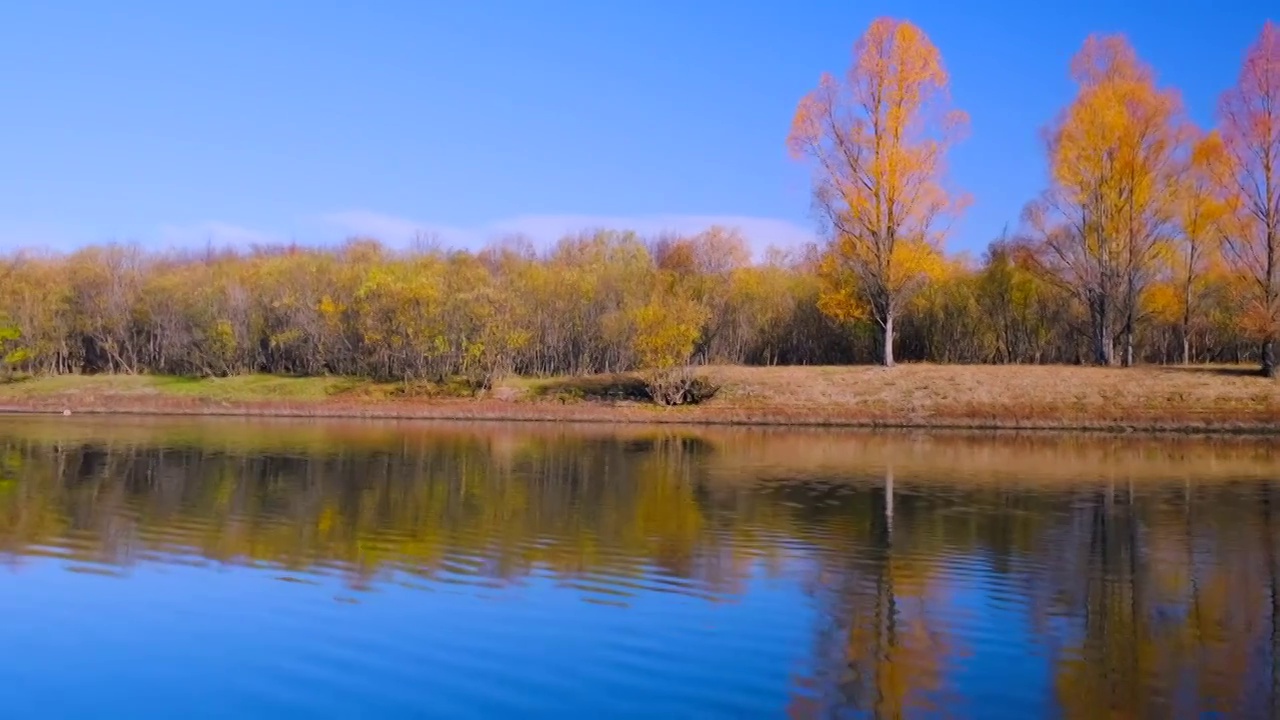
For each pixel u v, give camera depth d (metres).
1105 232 51.12
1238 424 41.38
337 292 65.50
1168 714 10.54
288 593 14.84
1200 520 21.12
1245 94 48.50
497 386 56.38
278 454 33.06
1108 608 14.34
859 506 22.77
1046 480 27.14
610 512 21.91
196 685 11.15
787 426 45.47
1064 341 62.84
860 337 65.94
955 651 12.44
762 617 13.74
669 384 51.12
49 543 18.38
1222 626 13.57
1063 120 51.66
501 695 10.88
